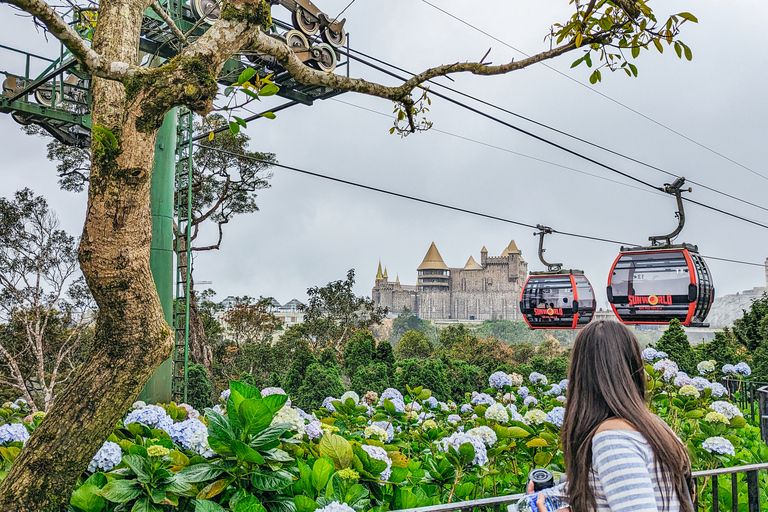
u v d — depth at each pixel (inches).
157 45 326.6
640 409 73.0
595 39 140.6
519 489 170.7
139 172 97.8
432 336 5265.8
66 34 92.4
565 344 4252.0
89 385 98.3
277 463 119.3
